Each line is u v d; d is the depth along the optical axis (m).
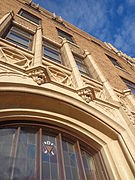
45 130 3.79
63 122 4.00
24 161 2.93
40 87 3.68
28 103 3.66
